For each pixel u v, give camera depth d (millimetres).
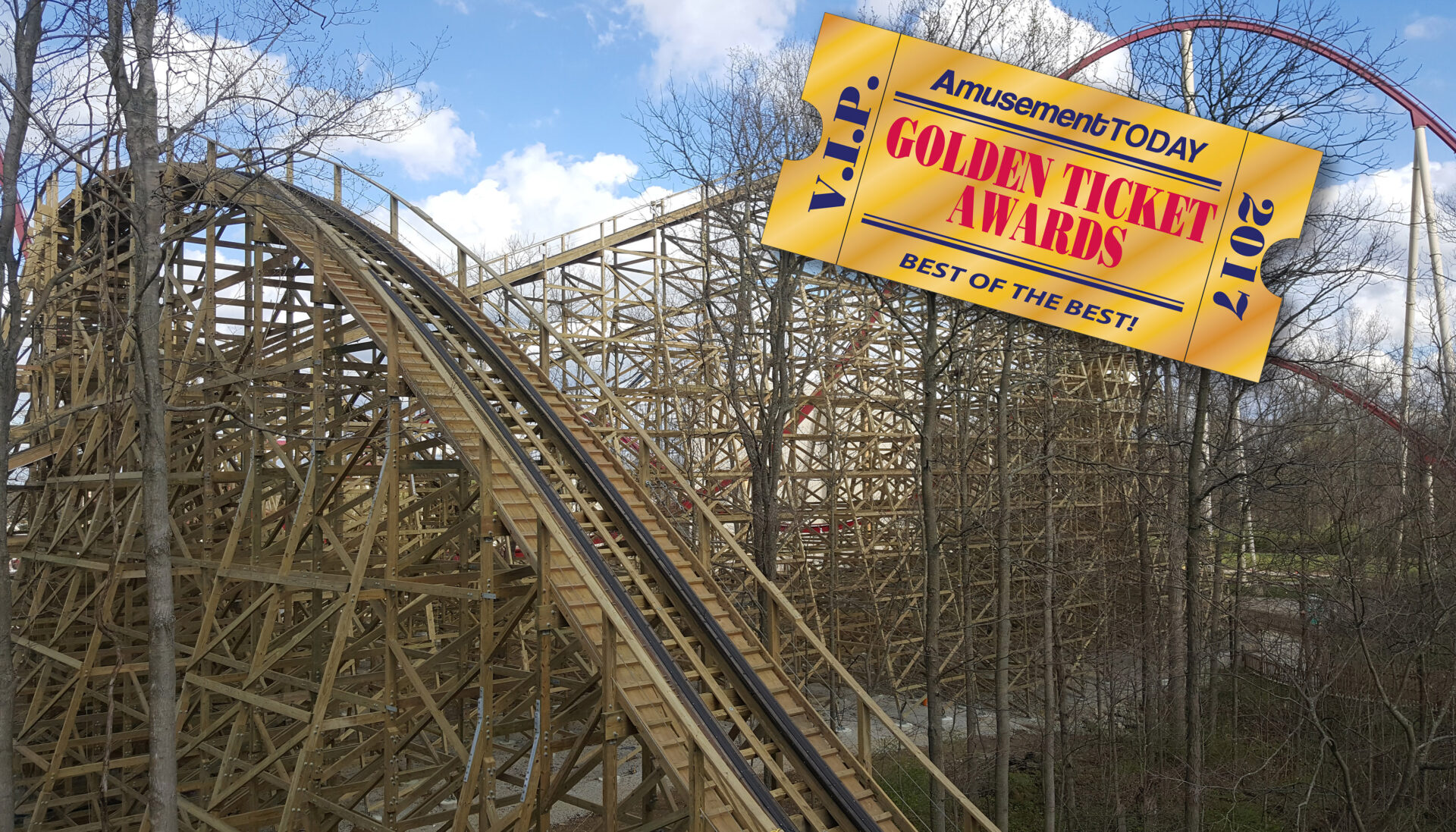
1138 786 18438
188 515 16719
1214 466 15758
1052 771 15234
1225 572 22234
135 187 9414
